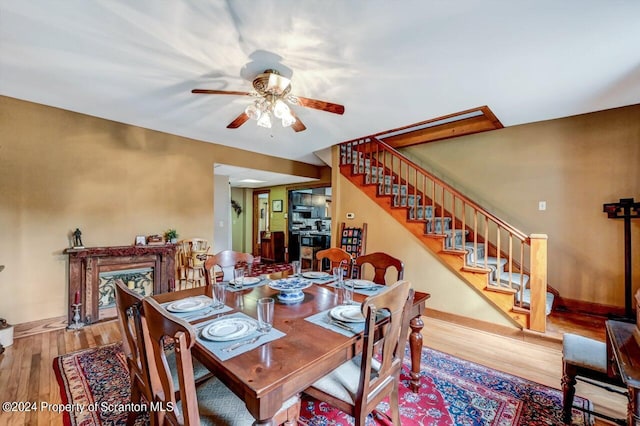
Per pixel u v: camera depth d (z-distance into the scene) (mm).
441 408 1848
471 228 4426
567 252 3662
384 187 4199
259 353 1158
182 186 4168
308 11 1627
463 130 4000
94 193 3398
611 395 2016
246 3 1565
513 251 4035
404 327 1538
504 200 4148
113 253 3350
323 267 6770
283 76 2352
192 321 1481
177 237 4027
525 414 1798
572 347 1806
